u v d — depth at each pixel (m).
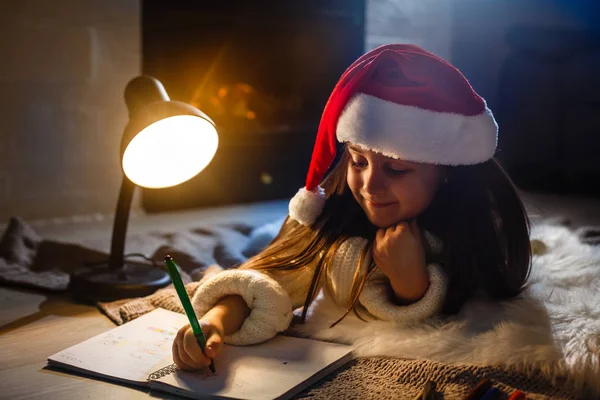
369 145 1.15
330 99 1.23
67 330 1.38
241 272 1.25
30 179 2.43
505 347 1.13
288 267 1.31
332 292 1.35
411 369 1.11
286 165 2.88
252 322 1.22
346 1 2.95
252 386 1.06
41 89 2.40
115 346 1.22
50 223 2.45
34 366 1.19
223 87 2.79
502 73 3.14
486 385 1.03
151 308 1.43
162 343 1.24
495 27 3.15
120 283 1.54
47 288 1.61
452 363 1.12
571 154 3.04
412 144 1.14
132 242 2.10
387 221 1.26
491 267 1.33
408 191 1.22
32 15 2.34
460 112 1.16
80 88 2.46
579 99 2.99
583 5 3.05
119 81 2.51
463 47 3.24
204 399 1.04
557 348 1.12
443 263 1.30
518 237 1.36
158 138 1.40
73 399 1.06
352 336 1.24
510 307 1.28
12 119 2.37
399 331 1.22
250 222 2.46
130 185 1.56
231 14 2.69
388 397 1.06
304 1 2.85
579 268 1.52
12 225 1.94
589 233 1.92
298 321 1.32
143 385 1.10
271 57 2.87
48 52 2.38
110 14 2.46
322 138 1.27
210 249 1.96
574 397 1.04
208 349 1.09
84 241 2.19
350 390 1.08
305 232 1.35
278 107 2.93
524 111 3.10
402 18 3.18
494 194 1.34
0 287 1.65
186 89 2.65
